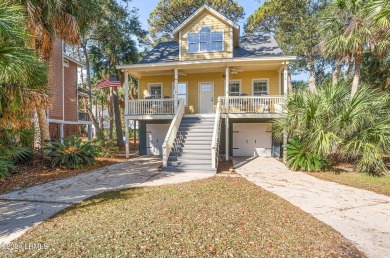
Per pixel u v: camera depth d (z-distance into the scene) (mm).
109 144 15602
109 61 20141
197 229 4062
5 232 4172
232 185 7289
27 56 5199
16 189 7160
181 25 14289
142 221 4395
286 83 12508
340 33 10742
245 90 15047
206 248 3459
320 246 3586
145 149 15766
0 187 7332
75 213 5066
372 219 4805
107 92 27188
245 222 4406
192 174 9383
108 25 18016
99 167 11008
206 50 14305
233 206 5270
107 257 3227
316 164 9422
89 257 3234
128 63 20062
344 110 8844
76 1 10258
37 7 9328
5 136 8734
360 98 8906
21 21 5648
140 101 13914
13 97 5805
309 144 9570
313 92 10438
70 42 10711
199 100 15516
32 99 6215
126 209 5129
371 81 16703
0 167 8148
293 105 9828
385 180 7910
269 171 9867
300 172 9586
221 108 13500
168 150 10430
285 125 10078
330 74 23781
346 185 7555
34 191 6949
